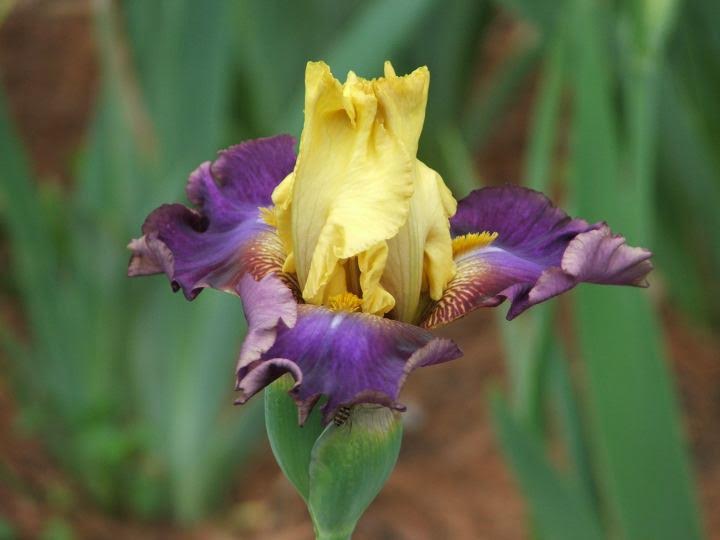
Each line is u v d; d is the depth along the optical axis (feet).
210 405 4.36
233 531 4.52
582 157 3.11
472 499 4.61
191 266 2.61
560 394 3.32
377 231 2.55
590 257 2.54
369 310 2.56
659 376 3.13
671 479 3.14
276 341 2.51
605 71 3.16
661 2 3.19
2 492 4.36
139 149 4.01
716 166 4.91
